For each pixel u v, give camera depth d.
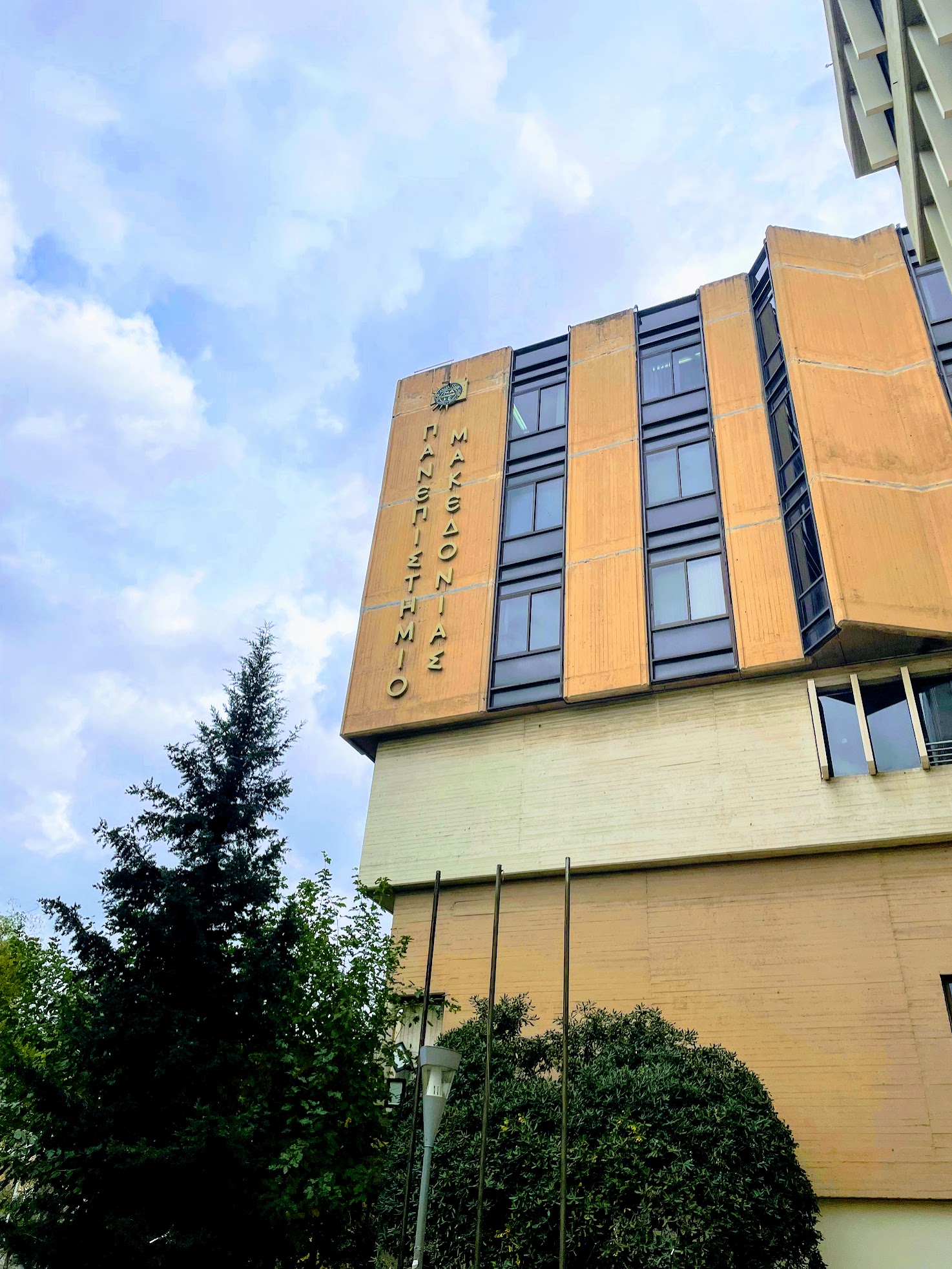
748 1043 16.81
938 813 17.05
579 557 23.22
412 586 25.16
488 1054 11.62
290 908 14.72
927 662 18.47
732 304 25.39
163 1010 12.89
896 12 14.32
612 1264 11.37
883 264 23.44
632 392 25.52
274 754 16.31
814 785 18.31
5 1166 12.52
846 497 19.61
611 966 18.62
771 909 17.92
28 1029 13.44
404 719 23.00
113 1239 11.21
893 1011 16.14
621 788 20.08
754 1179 12.44
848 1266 14.64
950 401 20.84
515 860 20.25
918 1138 15.02
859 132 19.12
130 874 14.34
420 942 20.62
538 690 21.94
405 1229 11.53
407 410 28.92
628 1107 12.73
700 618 21.02
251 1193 12.35
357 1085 14.72
